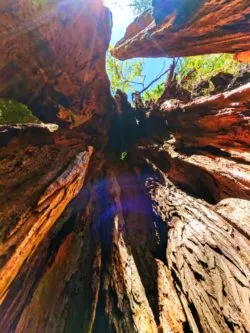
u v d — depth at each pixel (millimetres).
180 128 12008
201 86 14039
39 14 6031
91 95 10930
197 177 10617
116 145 14266
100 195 12594
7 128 6434
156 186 11633
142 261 9164
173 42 7891
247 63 12453
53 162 7031
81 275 9727
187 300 5965
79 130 11055
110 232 11469
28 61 6957
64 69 8422
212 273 5652
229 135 9500
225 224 6660
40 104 8656
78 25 7645
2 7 5133
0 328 6805
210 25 6453
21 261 4855
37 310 8016
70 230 10102
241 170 7934
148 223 10742
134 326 7121
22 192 5238
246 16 5785
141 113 14492
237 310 4609
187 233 7371
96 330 8664
